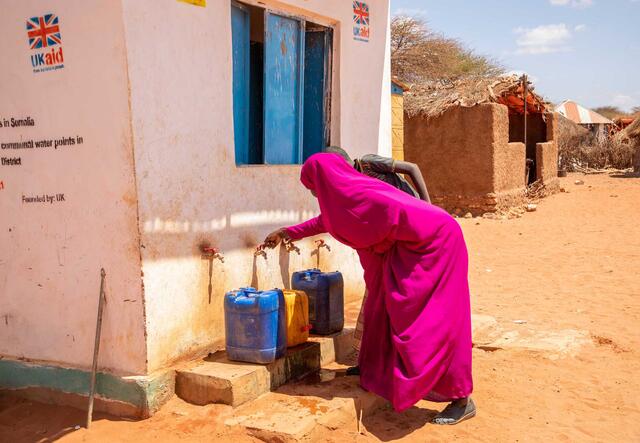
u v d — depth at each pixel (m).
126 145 4.52
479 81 18.80
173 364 4.87
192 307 5.03
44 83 4.82
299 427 4.23
